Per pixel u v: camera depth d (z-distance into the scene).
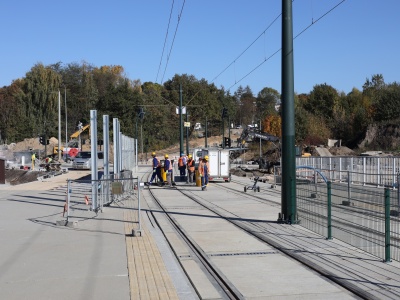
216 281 8.10
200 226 13.98
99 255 9.98
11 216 16.11
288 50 13.79
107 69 123.56
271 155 64.94
